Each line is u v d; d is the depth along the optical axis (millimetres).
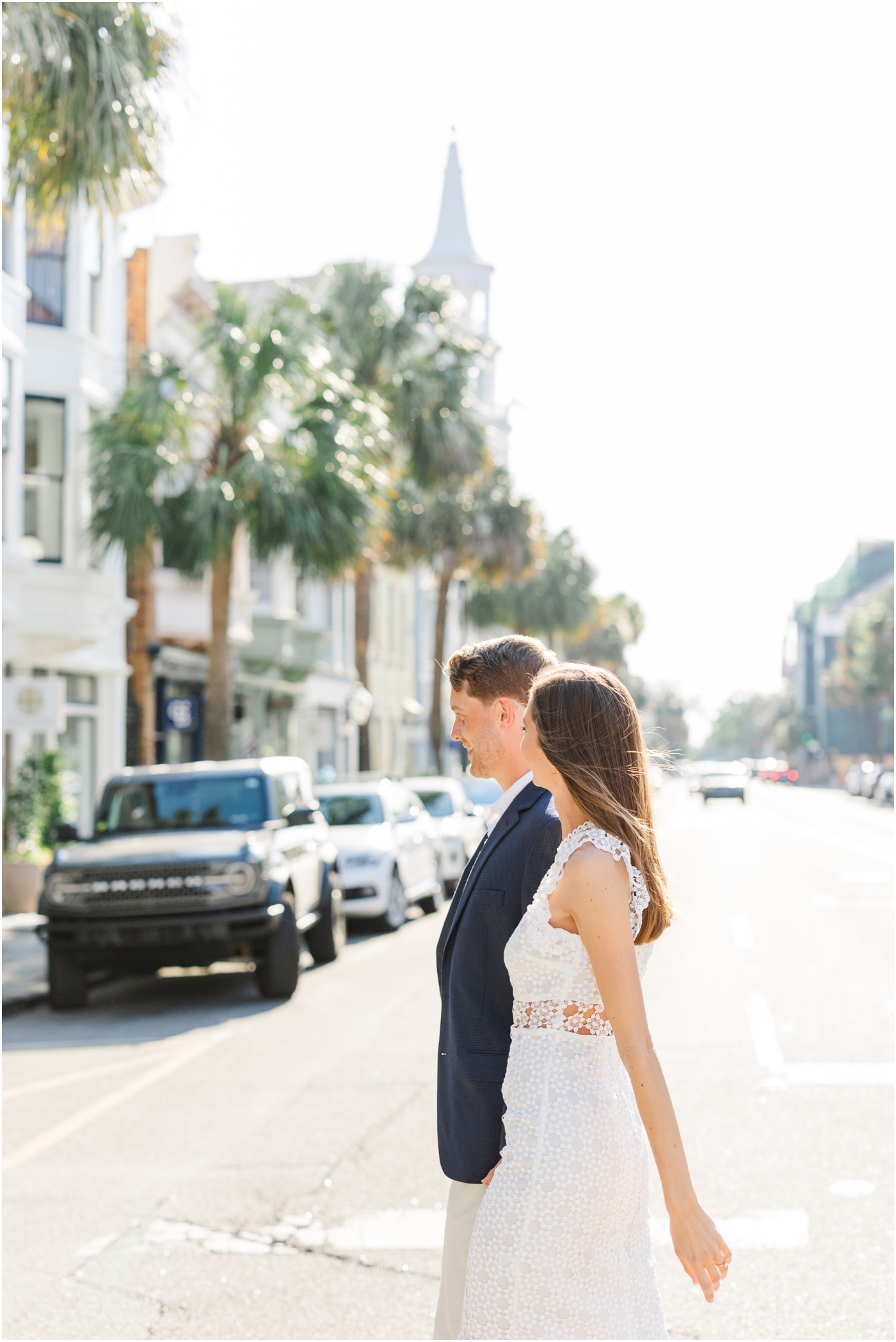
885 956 12570
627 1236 2662
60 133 10094
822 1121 6742
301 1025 9836
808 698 143500
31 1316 4523
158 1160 6414
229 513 18766
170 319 26859
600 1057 2656
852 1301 4484
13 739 20094
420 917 17484
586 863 2570
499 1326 2607
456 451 29703
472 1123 2844
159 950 10789
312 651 34125
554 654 3285
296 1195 5801
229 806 12242
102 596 20891
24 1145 6742
